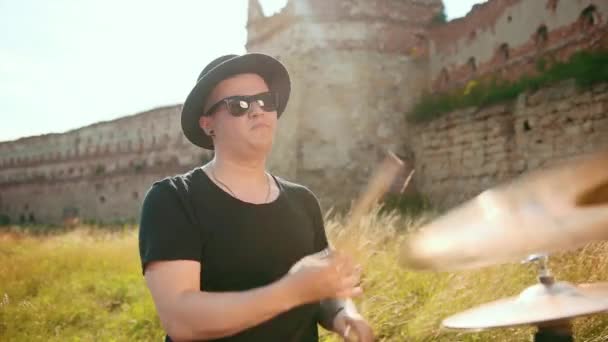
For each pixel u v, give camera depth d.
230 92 1.97
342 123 17.39
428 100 17.25
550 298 1.52
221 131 1.99
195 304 1.51
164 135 29.33
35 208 38.12
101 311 6.41
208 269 1.81
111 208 32.22
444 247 1.00
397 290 5.12
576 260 4.82
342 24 17.78
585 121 11.41
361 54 17.72
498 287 4.59
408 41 18.20
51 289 7.48
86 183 34.19
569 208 0.89
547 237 0.86
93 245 11.93
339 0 17.86
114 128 32.53
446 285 4.95
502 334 4.00
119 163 31.97
